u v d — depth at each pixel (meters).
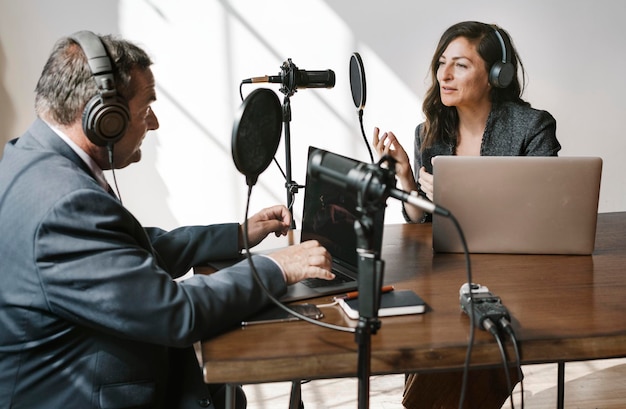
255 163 1.32
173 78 3.49
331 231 1.75
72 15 3.39
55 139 1.41
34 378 1.33
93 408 1.34
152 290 1.29
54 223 1.27
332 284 1.57
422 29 3.57
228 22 3.48
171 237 1.79
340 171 1.17
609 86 3.71
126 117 1.39
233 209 3.66
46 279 1.27
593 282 1.60
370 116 3.63
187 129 3.55
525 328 1.33
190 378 1.52
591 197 1.77
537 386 2.66
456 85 2.40
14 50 3.39
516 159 1.78
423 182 2.24
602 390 2.61
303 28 3.52
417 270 1.70
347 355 1.24
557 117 3.72
